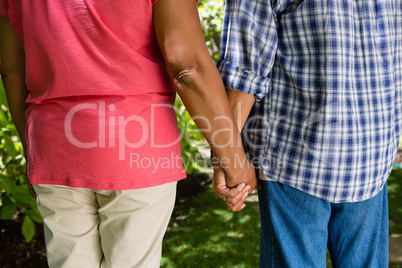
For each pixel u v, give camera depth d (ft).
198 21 4.04
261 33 4.69
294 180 4.78
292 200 4.92
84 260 4.61
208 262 8.09
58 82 3.98
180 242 8.87
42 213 4.53
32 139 4.26
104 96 3.99
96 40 3.88
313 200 4.84
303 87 4.59
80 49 3.92
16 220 9.18
